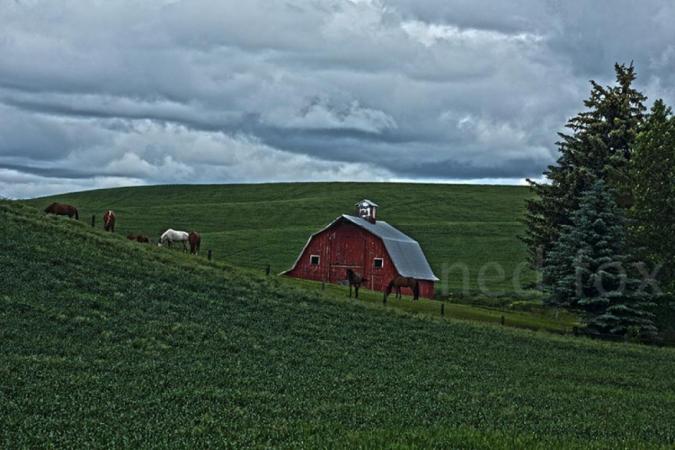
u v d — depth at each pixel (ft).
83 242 183.93
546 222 282.36
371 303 195.42
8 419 66.28
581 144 283.18
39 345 104.22
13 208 203.00
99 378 89.04
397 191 581.94
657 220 244.42
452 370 126.82
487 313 232.12
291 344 133.08
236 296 167.94
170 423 69.26
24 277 141.38
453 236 431.02
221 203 559.79
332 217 490.49
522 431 76.28
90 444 59.98
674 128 257.34
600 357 166.50
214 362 109.29
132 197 589.73
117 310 134.00
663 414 98.53
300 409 80.89
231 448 60.03
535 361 149.89
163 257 191.72
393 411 83.82
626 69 290.15
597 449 66.80
